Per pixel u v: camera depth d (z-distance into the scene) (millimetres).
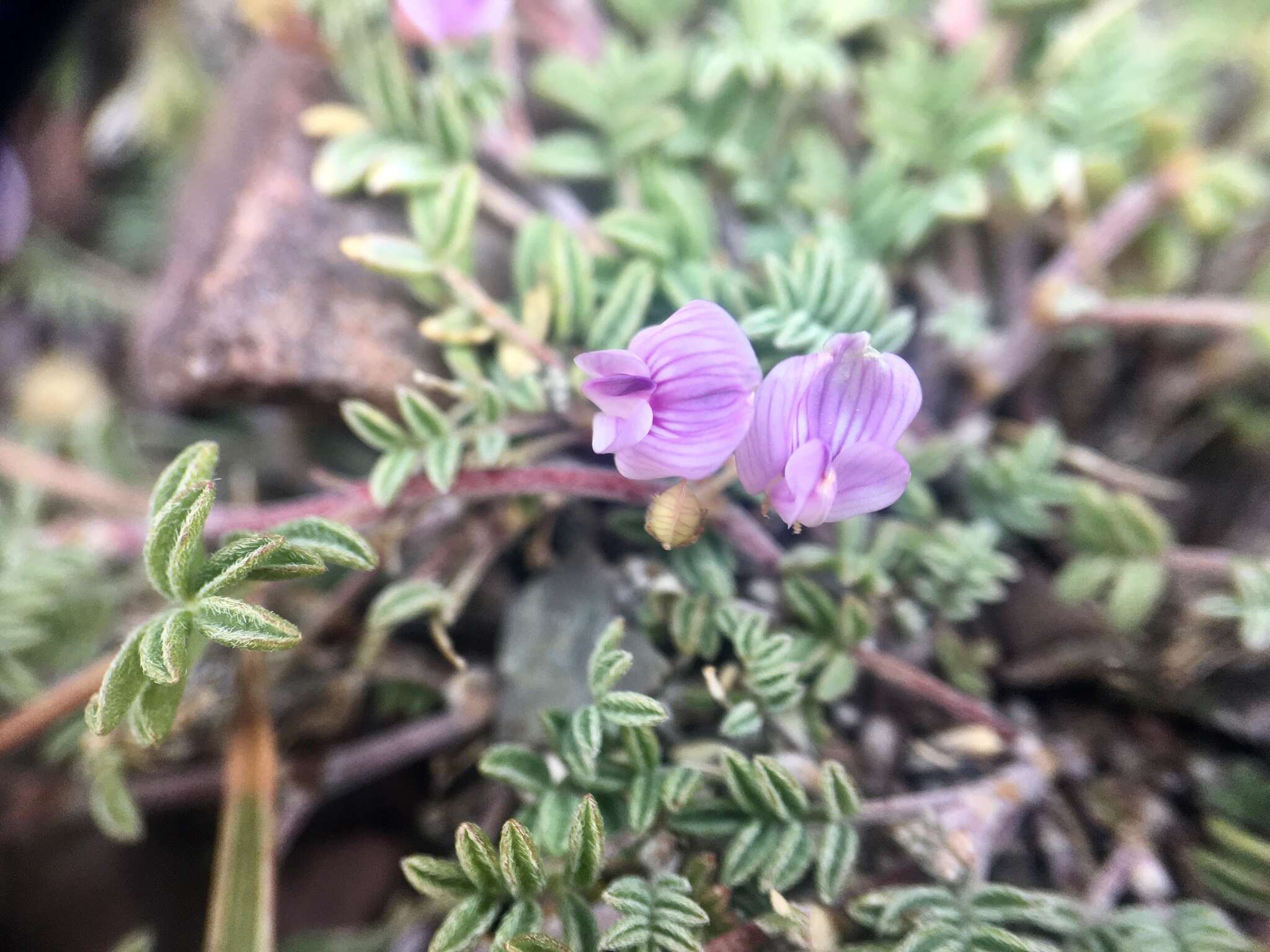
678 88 61
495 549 56
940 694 50
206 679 55
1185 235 66
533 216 55
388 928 53
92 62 93
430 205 54
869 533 54
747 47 60
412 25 55
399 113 57
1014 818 50
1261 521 60
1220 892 46
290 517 52
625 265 54
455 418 50
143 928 60
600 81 60
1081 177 61
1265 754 52
